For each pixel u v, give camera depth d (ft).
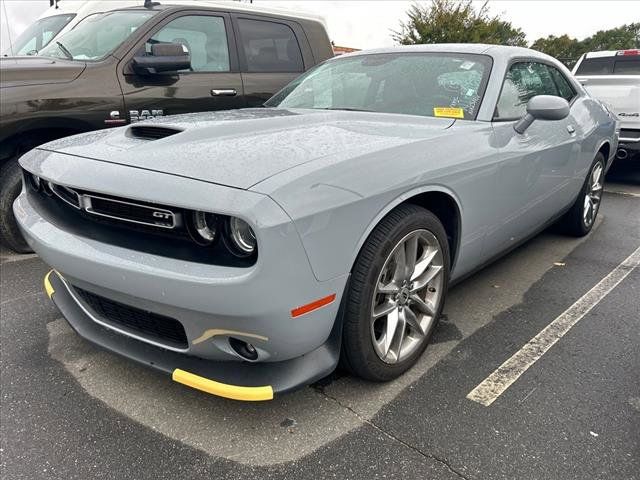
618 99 23.17
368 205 6.32
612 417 7.05
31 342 8.95
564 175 11.69
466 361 8.36
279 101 11.35
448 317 9.86
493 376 7.97
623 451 6.45
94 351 8.67
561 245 14.08
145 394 7.59
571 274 12.01
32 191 8.23
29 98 12.12
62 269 6.79
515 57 10.59
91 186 6.32
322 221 5.77
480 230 8.81
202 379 6.30
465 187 8.00
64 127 12.80
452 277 8.84
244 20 16.78
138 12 15.33
